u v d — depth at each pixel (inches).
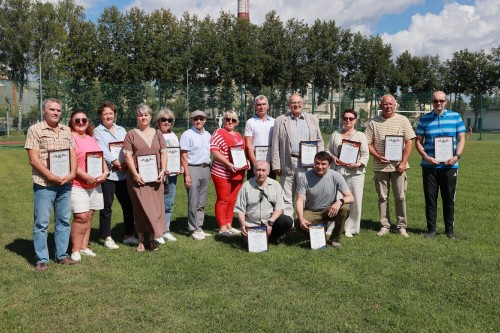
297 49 1918.1
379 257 232.7
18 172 571.8
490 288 191.0
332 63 1978.3
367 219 325.4
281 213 255.3
